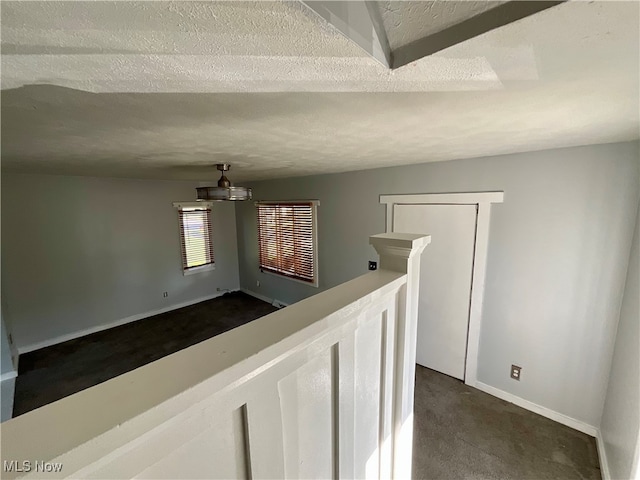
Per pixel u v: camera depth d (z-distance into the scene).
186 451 0.51
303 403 0.77
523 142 1.85
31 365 3.31
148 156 2.21
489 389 2.65
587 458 1.98
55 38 0.54
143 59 0.65
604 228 1.95
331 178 3.74
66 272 3.85
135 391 0.45
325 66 0.71
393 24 0.60
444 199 2.70
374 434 1.17
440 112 1.16
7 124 1.24
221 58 0.65
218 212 5.46
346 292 0.94
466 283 2.67
